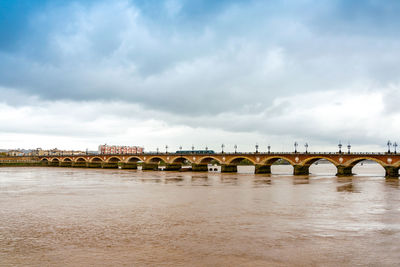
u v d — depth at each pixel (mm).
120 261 31016
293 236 39000
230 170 166875
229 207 58625
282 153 146625
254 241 37031
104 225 44875
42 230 42281
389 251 33625
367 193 77812
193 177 135250
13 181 116125
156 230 42062
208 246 35344
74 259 31578
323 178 126188
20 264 30297
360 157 127000
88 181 116062
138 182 111625
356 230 41750
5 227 43969
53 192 81938
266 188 90312
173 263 30438
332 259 31344
